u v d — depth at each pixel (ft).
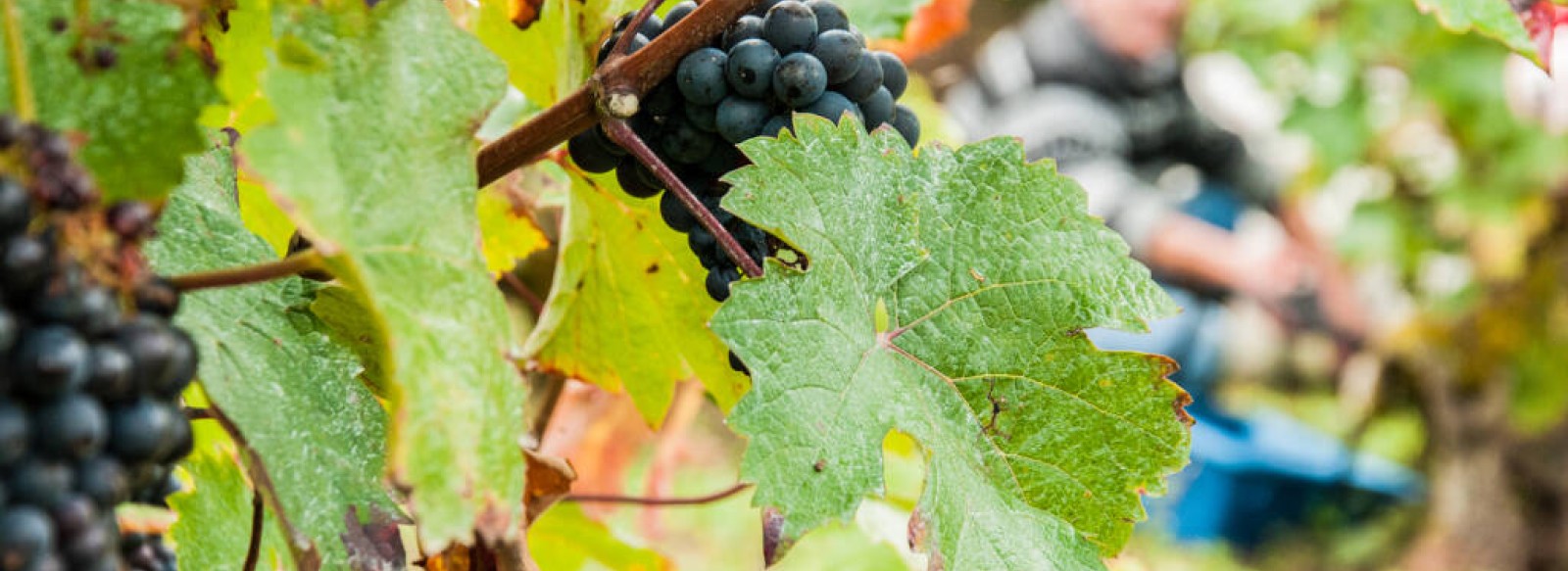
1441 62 9.14
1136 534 10.37
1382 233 9.82
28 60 2.02
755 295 2.27
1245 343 10.74
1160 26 9.12
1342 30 9.21
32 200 1.87
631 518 3.98
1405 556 10.97
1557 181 9.41
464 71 2.18
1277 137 9.90
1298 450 10.52
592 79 2.39
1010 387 2.43
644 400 2.91
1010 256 2.44
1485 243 9.90
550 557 3.32
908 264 2.41
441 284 2.10
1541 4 2.56
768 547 2.21
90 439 1.85
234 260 2.28
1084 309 2.44
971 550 2.34
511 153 2.41
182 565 2.45
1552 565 10.36
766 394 2.24
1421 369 10.78
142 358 1.89
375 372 2.38
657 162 2.39
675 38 2.39
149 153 2.06
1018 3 10.17
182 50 2.07
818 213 2.33
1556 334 10.17
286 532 2.11
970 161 2.44
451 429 2.04
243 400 2.15
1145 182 9.56
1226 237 9.64
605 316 2.85
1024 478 2.42
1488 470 10.62
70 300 1.86
